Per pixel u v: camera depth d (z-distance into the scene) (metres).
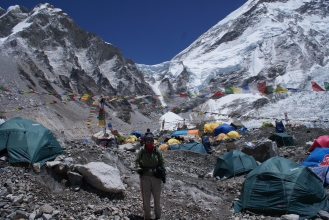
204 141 23.91
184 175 13.38
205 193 10.80
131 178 10.51
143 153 7.54
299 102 98.12
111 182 8.73
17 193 7.73
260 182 9.52
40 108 64.38
